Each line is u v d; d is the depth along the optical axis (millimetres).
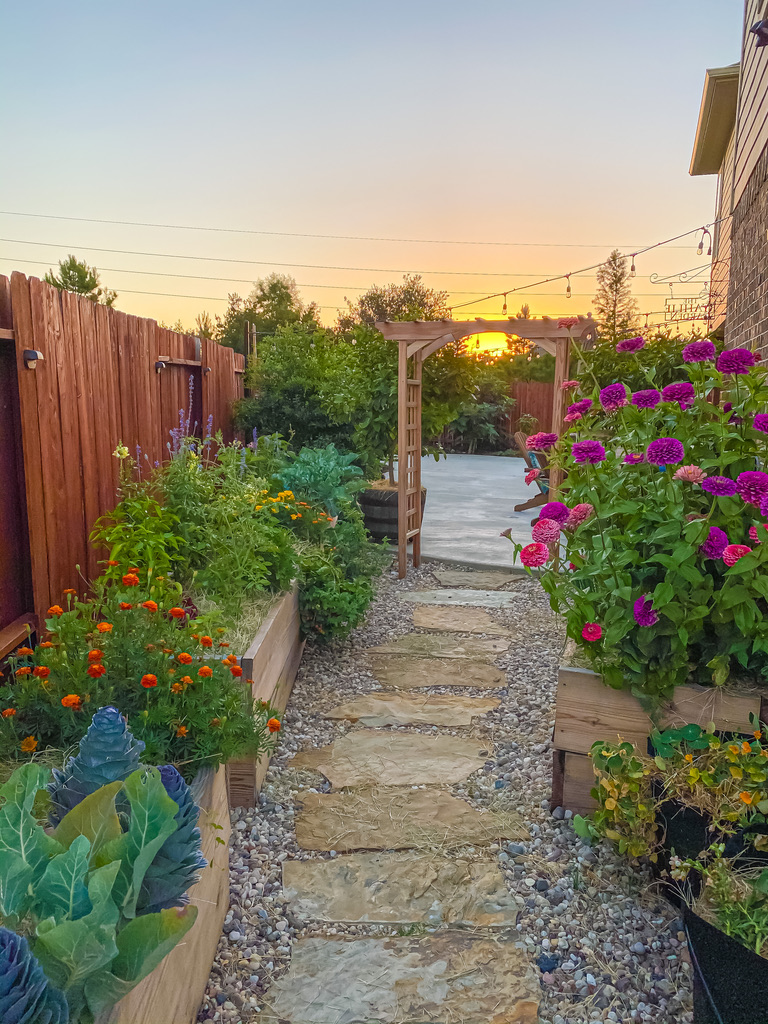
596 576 2490
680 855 2072
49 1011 924
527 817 2643
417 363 6574
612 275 28172
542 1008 1787
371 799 2791
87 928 968
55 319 3049
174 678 2217
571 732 2559
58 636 2330
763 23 3340
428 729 3426
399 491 6293
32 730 2096
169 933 1109
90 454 3455
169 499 3852
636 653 2354
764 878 1799
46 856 1128
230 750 2096
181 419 4730
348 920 2113
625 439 2672
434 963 1938
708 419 2600
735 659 2480
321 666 4215
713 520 2391
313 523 5012
